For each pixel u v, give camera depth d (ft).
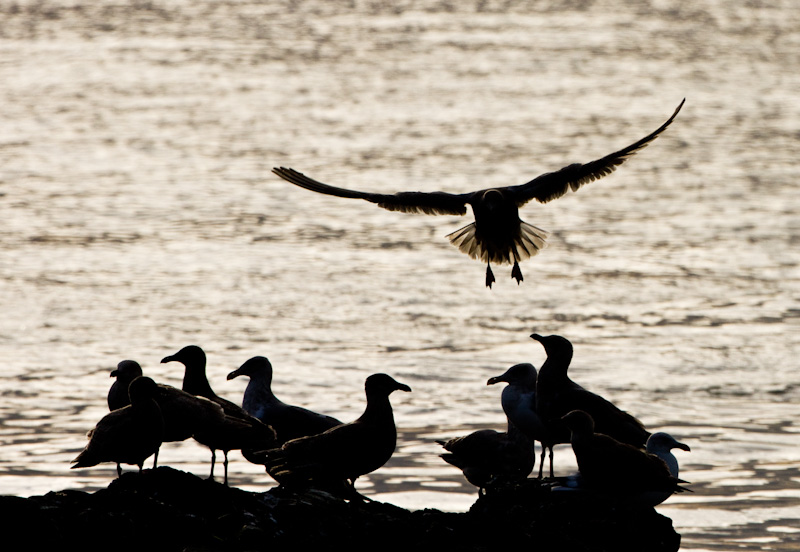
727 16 400.06
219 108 265.75
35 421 90.12
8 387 99.09
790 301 130.41
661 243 158.61
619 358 109.70
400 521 48.65
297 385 100.17
